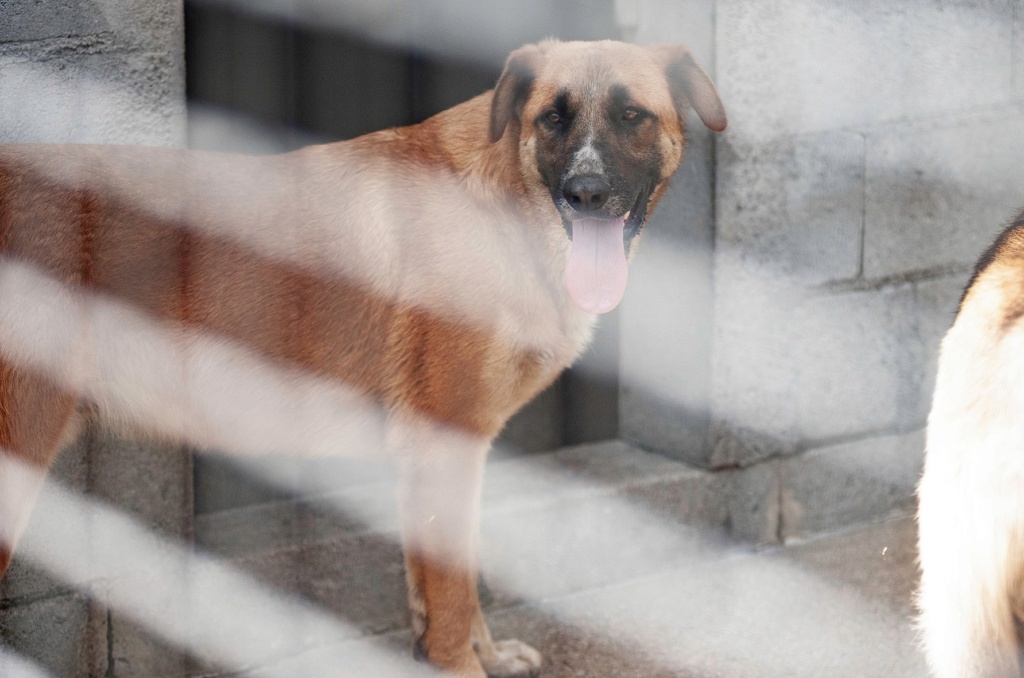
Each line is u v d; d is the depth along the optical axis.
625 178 4.27
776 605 5.26
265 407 4.32
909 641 4.96
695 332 5.55
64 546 4.34
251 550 4.79
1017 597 3.65
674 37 5.39
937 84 5.80
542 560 5.30
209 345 4.19
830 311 5.74
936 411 3.85
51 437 3.95
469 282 4.30
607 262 4.31
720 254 5.41
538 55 4.34
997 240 3.96
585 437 5.96
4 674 4.32
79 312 3.95
